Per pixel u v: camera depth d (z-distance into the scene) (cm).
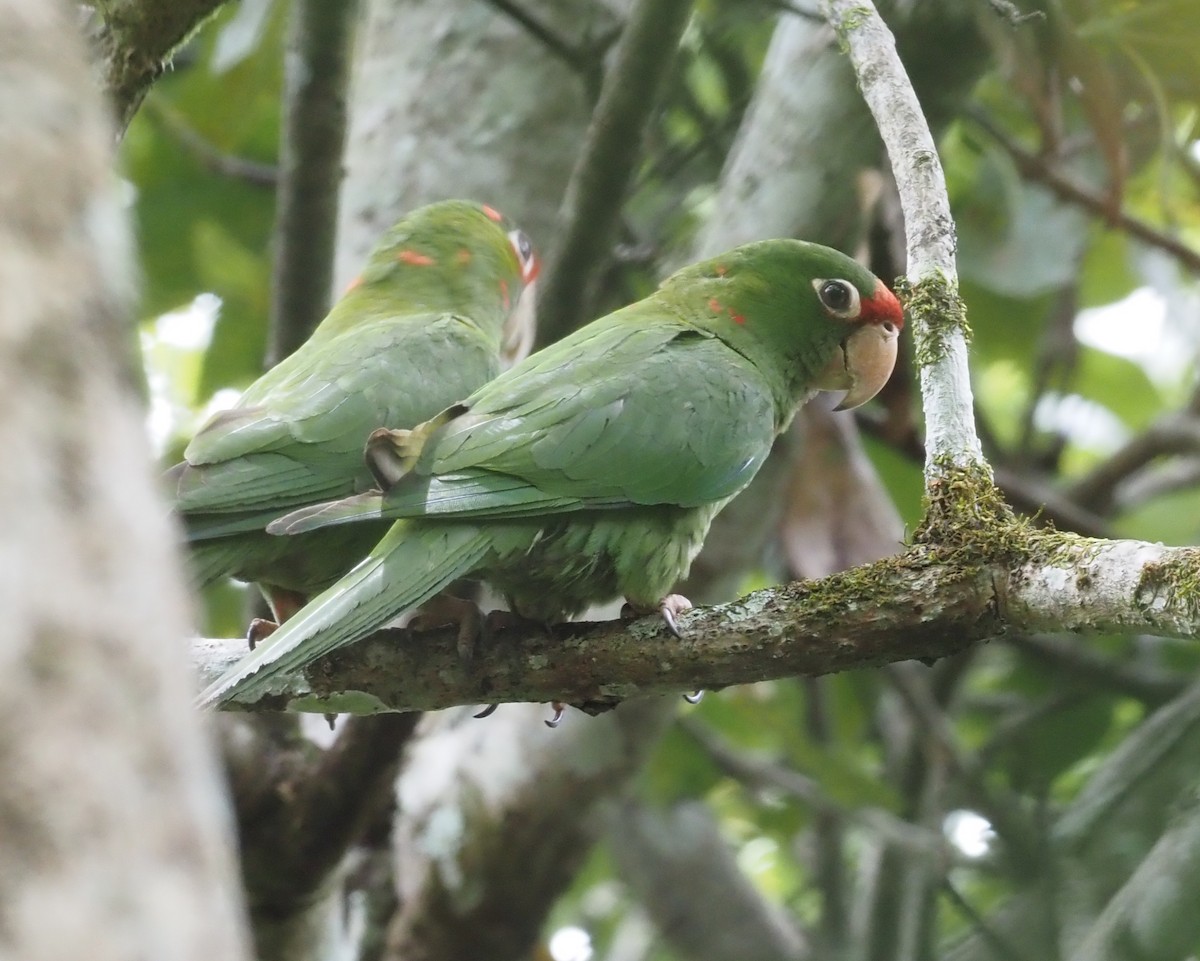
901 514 1420
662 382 793
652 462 764
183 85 1411
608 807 1111
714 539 1102
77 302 215
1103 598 554
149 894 200
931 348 664
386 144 1266
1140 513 1568
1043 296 1521
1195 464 1558
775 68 1162
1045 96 1122
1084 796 1233
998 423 1723
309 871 911
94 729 203
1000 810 1225
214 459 827
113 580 209
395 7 1325
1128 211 1323
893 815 1289
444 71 1282
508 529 721
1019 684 1522
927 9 1053
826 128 1098
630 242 1387
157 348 1576
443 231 1059
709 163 1438
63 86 222
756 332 898
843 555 1122
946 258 682
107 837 200
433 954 1109
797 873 1623
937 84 1077
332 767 879
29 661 200
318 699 716
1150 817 1186
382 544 698
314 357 926
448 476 714
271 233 1547
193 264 1540
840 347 920
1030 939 1156
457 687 697
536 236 1248
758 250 916
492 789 1107
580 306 979
